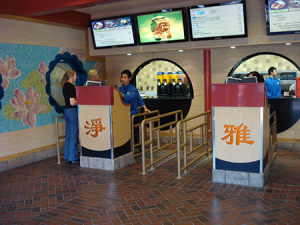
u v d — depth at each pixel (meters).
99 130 5.54
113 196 4.24
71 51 7.46
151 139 5.45
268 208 3.70
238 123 4.41
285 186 4.41
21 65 6.13
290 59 6.83
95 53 8.03
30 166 5.93
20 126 6.14
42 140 6.67
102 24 7.42
